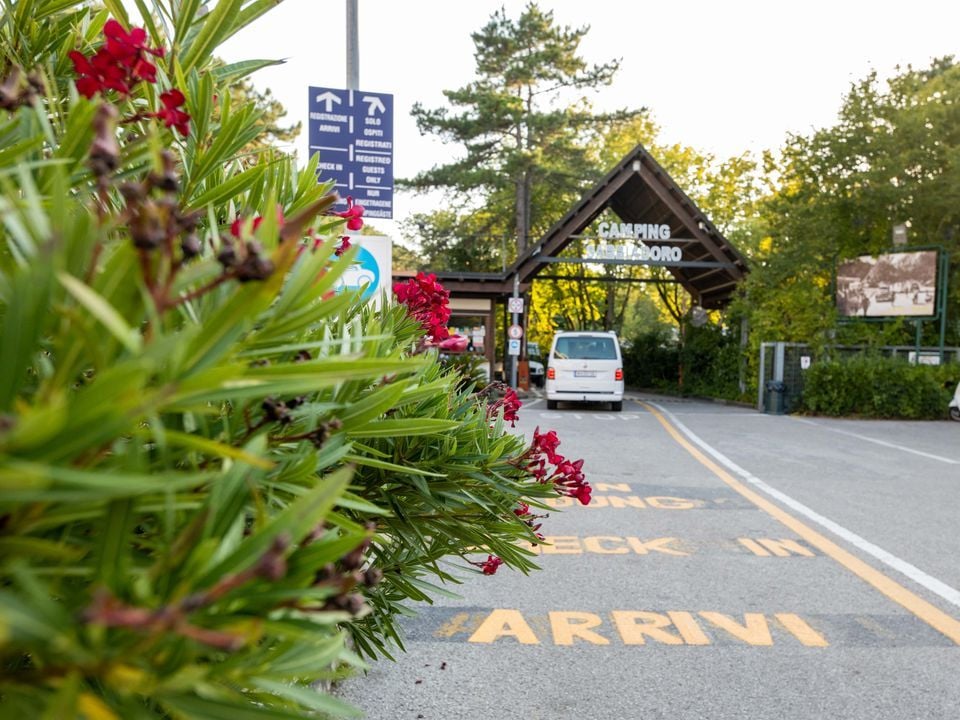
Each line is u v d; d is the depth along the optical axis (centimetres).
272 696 93
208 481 84
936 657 373
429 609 436
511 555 178
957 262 2292
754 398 2198
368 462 117
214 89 127
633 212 2684
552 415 1761
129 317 60
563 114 2972
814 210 2314
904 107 2355
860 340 2194
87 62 87
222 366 59
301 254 85
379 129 909
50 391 57
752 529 638
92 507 63
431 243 4000
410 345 175
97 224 66
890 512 710
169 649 60
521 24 3055
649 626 411
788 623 418
